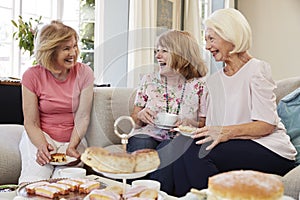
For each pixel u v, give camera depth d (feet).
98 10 10.50
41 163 5.48
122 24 10.27
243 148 5.25
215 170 4.88
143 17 10.46
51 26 5.98
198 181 4.74
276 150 5.29
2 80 7.79
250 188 2.17
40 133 5.82
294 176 4.12
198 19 13.88
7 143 6.28
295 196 4.02
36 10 10.43
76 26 11.00
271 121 5.34
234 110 5.58
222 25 5.56
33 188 3.91
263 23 16.40
